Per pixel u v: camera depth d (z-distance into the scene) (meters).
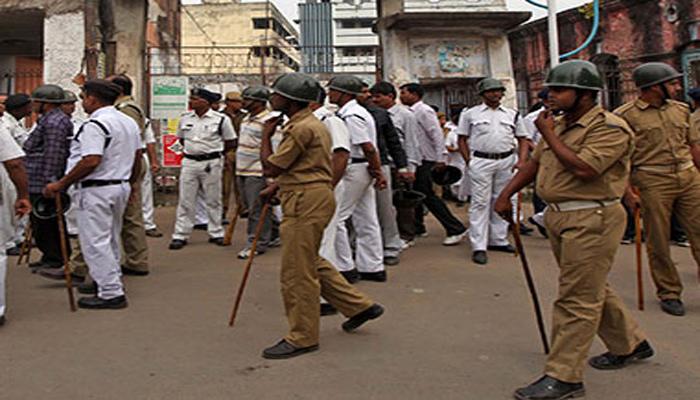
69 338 3.88
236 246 7.12
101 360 3.50
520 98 16.83
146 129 7.71
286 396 3.01
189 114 7.11
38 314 4.40
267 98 6.52
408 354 3.60
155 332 4.00
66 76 9.52
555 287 5.17
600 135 2.91
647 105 4.50
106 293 4.52
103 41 9.78
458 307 4.58
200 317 4.34
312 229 3.53
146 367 3.39
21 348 3.69
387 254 6.12
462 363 3.46
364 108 5.31
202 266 6.04
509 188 3.39
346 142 4.06
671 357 3.55
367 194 5.36
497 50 9.83
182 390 3.09
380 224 6.05
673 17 13.52
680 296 4.70
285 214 3.60
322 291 3.89
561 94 2.96
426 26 9.55
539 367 3.39
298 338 3.57
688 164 4.47
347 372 3.32
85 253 4.53
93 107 4.61
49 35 9.58
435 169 6.89
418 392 3.06
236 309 4.17
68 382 3.18
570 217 3.00
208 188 7.18
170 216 9.59
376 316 3.94
